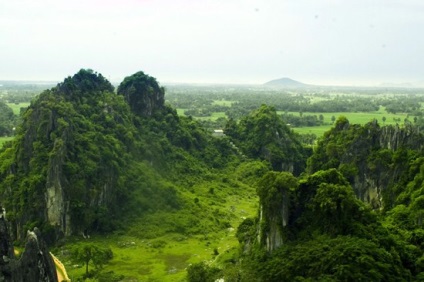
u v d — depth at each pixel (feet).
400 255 257.75
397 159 392.47
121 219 451.53
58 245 396.57
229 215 495.82
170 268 359.66
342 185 282.56
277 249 277.03
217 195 554.05
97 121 509.35
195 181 579.48
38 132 433.89
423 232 281.74
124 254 388.98
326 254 246.47
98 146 466.70
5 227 189.98
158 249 401.29
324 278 233.14
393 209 334.03
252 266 277.23
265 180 292.81
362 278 230.07
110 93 568.82
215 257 364.79
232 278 277.44
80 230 419.33
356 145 435.12
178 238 426.92
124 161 490.90
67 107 467.52
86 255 347.36
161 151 572.51
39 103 455.63
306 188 290.97
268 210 285.02
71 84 521.24
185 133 644.69
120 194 465.06
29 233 197.98
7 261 184.24
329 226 268.82
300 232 278.26
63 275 320.91
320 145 479.00
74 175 421.18
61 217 407.64
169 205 482.28
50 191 405.59
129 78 621.72
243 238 327.06
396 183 382.01
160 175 538.47
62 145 421.59
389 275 234.99
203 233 443.32
